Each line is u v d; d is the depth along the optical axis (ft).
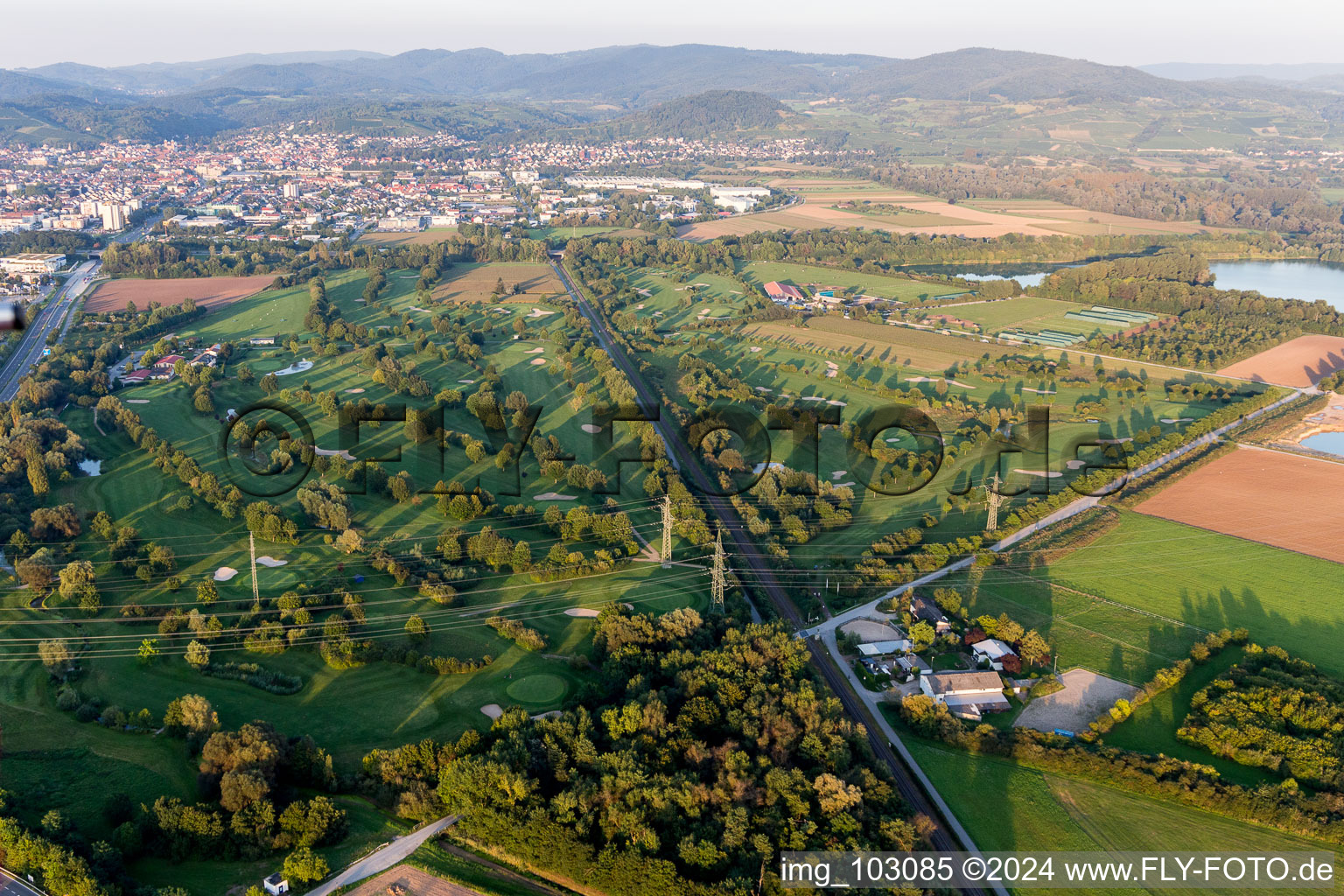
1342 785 549.54
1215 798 541.34
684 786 506.48
